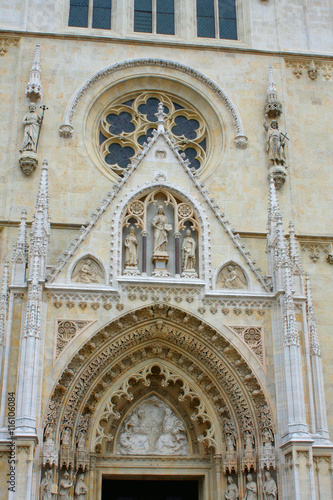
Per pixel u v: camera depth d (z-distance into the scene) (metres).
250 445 28.83
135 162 32.28
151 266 31.09
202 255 31.00
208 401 30.62
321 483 27.56
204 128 37.53
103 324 29.11
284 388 28.52
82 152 35.22
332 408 31.28
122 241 31.23
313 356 30.25
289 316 28.89
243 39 39.75
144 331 30.17
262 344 29.66
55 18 38.28
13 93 36.06
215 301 30.14
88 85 36.69
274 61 38.59
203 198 32.09
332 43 39.97
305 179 36.06
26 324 27.48
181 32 39.38
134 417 31.14
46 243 29.55
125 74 37.50
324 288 33.69
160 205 31.94
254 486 28.30
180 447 30.88
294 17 40.34
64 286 29.20
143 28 39.81
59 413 28.19
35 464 26.42
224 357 29.89
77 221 33.69
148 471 30.23
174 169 32.53
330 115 37.78
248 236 34.22
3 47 37.00
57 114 35.84
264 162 36.12
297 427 27.17
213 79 37.75
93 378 29.53
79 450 28.70
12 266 29.55
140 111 37.84
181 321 30.17
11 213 33.25
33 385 26.66
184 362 30.97
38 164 34.50
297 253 31.09
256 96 37.66
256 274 30.75
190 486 32.03
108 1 40.19
